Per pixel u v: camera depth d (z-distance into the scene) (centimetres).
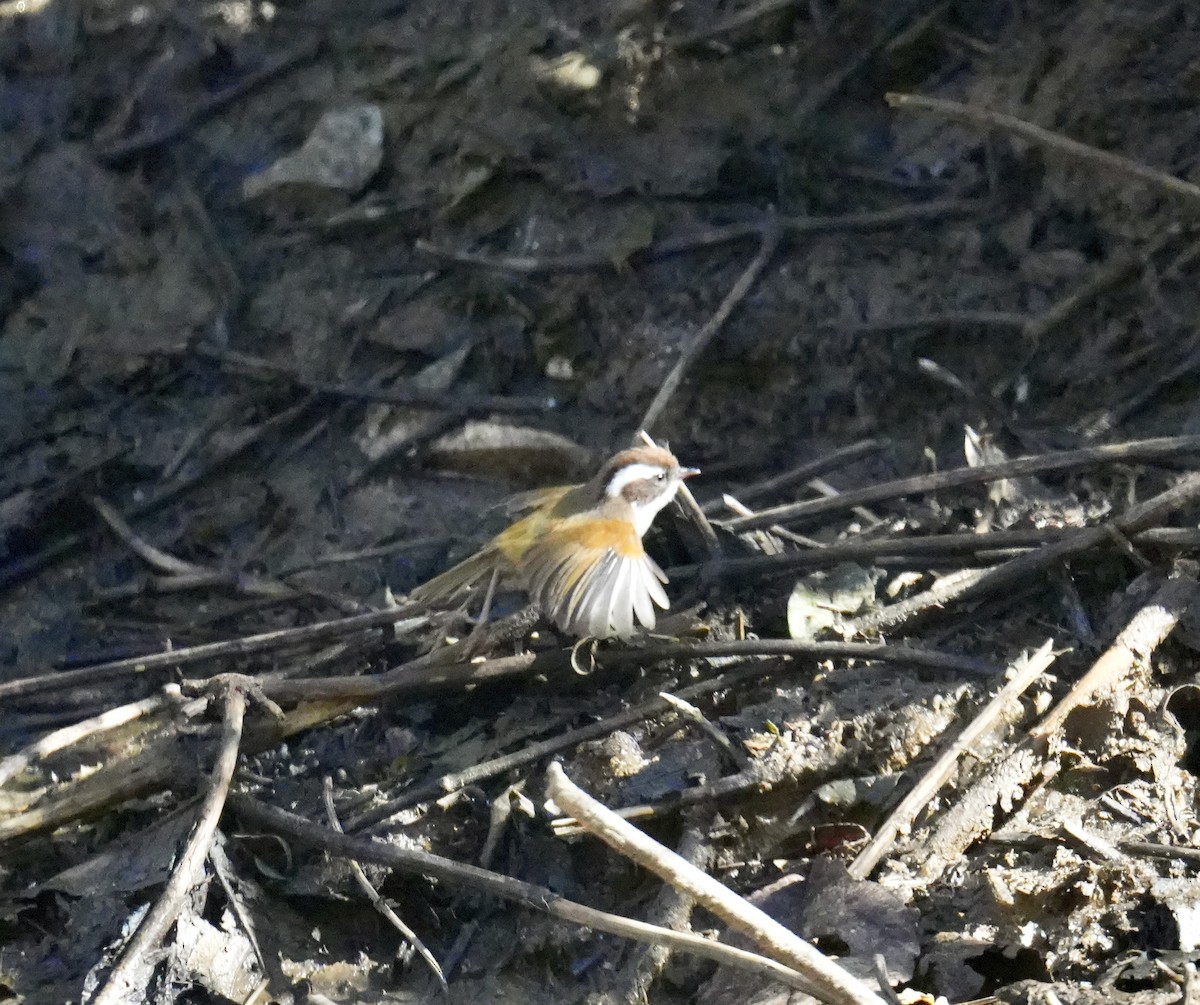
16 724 1041
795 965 636
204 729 917
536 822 870
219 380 1302
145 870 862
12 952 852
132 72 1481
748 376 1191
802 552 988
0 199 1420
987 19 1344
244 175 1417
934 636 936
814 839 818
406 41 1437
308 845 869
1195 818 782
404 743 949
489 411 1224
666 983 765
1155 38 1236
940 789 813
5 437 1292
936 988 710
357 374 1277
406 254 1338
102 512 1218
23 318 1365
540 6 1412
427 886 850
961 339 1170
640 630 958
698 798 834
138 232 1396
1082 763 816
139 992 797
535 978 805
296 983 820
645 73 1344
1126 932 718
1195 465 991
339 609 1095
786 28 1366
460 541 1141
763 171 1305
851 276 1222
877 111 1334
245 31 1482
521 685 964
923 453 1118
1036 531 952
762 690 924
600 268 1262
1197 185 1165
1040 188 1229
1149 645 857
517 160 1334
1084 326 1147
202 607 1134
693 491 1143
